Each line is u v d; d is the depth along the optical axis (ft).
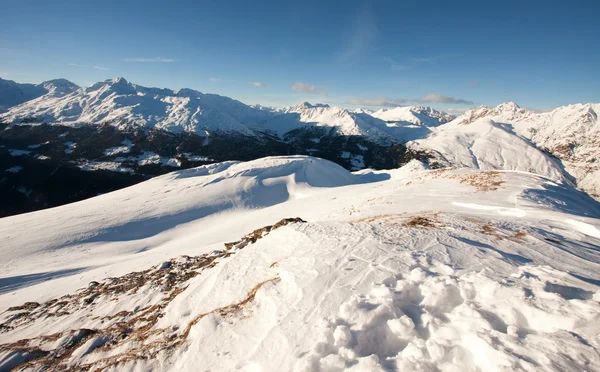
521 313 15.96
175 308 32.71
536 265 26.32
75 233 153.79
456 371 13.58
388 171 343.67
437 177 111.04
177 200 212.02
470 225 43.11
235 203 218.18
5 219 175.42
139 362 23.47
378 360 14.82
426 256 27.25
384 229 38.73
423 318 17.81
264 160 312.29
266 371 16.87
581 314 14.37
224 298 29.94
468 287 19.40
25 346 35.88
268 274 30.99
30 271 110.42
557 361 12.09
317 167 305.73
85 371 26.07
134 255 117.91
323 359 15.57
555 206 59.52
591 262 28.55
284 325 20.29
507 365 12.50
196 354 21.93
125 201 210.79
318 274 26.00
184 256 66.85
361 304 19.51
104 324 38.37
